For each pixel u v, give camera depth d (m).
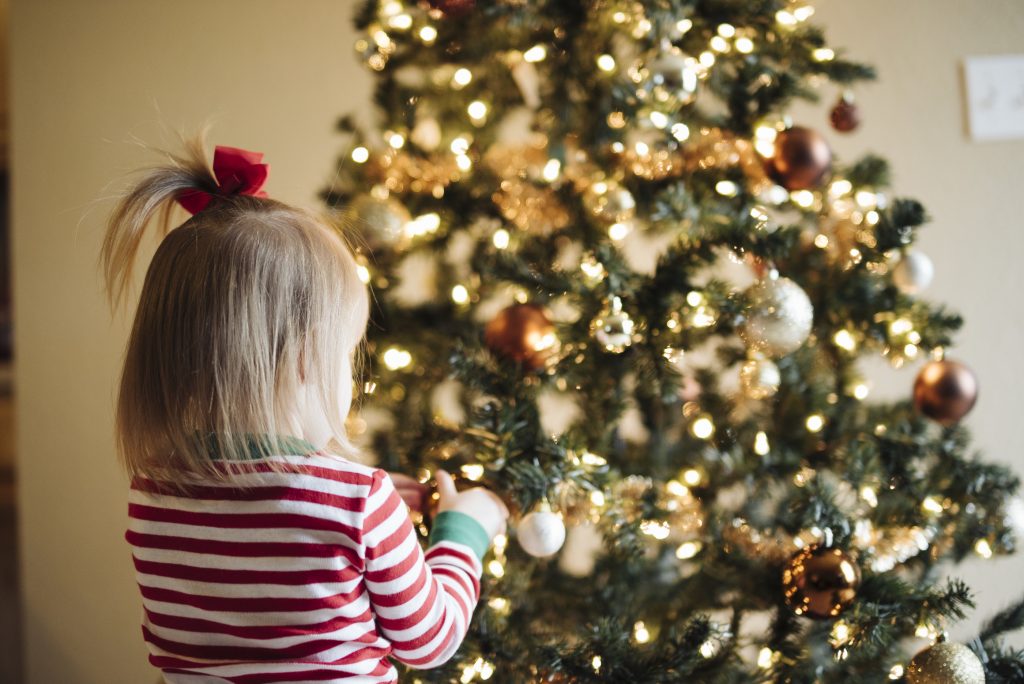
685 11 0.90
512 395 0.92
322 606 0.70
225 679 0.73
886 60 1.47
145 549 0.75
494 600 0.94
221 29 1.57
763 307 0.88
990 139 1.46
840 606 0.86
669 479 1.08
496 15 0.92
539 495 0.87
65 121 1.58
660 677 0.87
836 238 1.02
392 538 0.72
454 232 1.06
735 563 1.04
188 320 0.73
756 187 0.98
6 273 2.67
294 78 1.57
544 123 1.04
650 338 0.93
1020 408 1.47
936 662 0.82
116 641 1.62
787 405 1.09
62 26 1.57
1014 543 0.97
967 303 1.48
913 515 0.96
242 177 0.80
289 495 0.70
